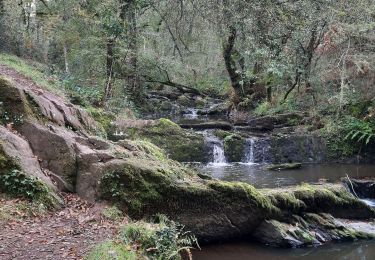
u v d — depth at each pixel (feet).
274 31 61.00
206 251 26.53
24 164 24.90
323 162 53.36
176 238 21.70
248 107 74.18
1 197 23.22
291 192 30.89
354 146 53.52
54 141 27.37
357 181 39.52
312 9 57.88
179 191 26.81
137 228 20.88
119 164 26.11
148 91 88.74
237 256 25.84
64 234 20.12
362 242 29.30
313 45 62.08
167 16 76.13
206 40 90.89
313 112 59.98
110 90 60.70
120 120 51.29
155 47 84.79
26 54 69.97
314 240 28.73
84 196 26.02
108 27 59.11
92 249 17.92
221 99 91.81
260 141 54.24
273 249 27.50
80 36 65.92
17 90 29.01
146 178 26.37
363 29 51.11
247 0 58.80
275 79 69.72
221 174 45.11
